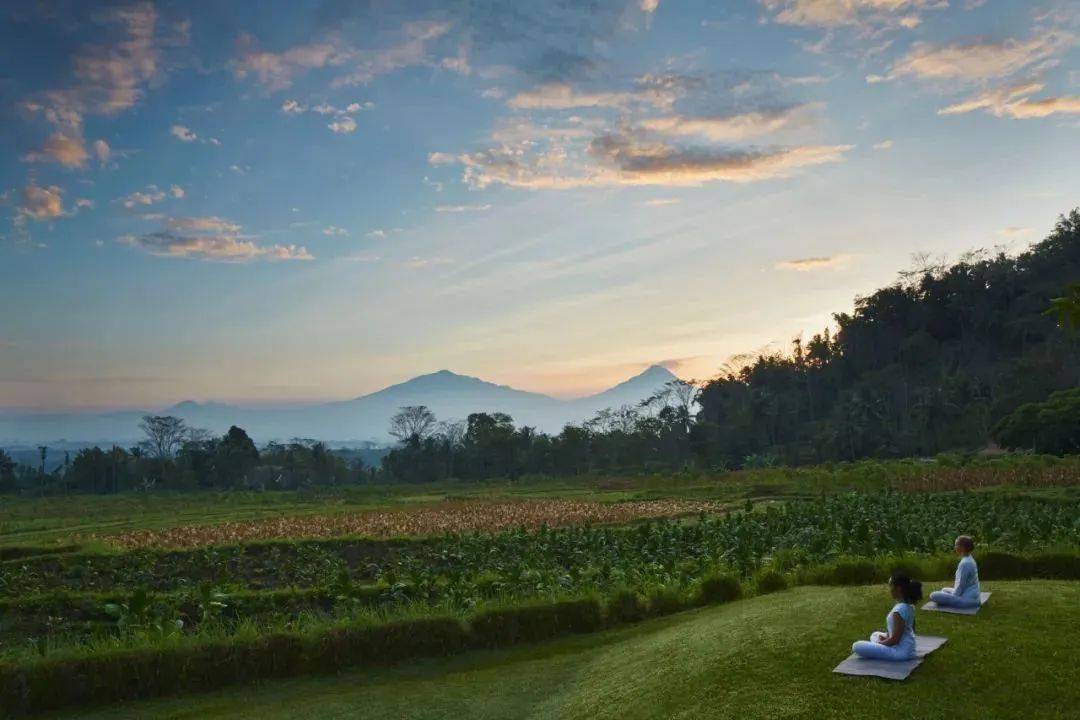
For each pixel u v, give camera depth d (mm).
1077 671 11914
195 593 28891
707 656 14828
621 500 69938
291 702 17469
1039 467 63344
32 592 33906
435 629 20812
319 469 138250
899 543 26797
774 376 173250
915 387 146000
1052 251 158750
